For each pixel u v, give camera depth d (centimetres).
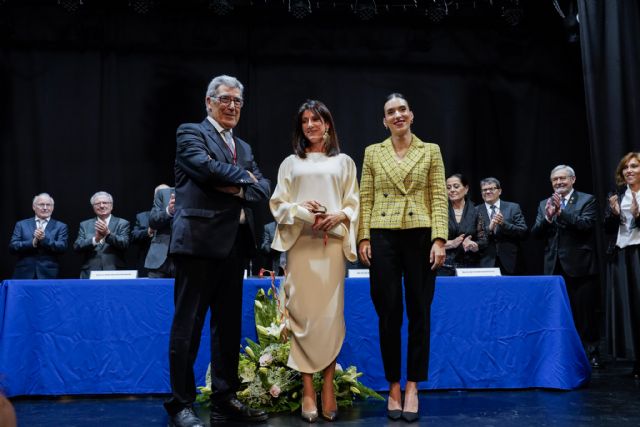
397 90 750
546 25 767
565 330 330
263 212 707
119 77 719
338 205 276
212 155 256
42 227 545
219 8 675
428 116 754
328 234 273
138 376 321
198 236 247
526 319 334
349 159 286
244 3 736
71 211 703
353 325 327
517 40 767
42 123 705
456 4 754
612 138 537
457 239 434
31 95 706
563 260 426
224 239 252
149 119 721
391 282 272
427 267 273
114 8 722
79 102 712
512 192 755
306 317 268
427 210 278
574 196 437
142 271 536
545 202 455
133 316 325
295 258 273
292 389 291
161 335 325
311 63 745
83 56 716
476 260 450
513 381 330
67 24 714
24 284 321
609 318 384
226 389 265
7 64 704
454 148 753
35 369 317
